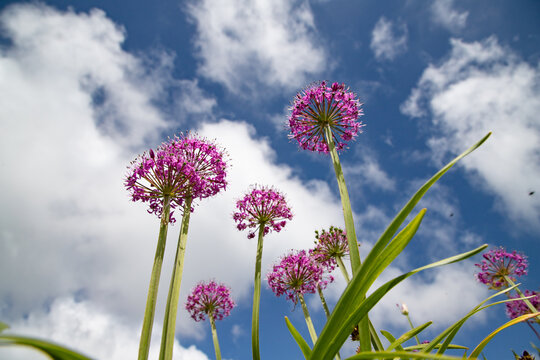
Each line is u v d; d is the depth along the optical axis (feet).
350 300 0.47
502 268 1.95
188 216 1.05
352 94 1.25
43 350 0.23
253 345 1.01
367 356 0.34
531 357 1.09
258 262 1.24
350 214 0.95
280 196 1.43
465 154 0.44
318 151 1.35
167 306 0.89
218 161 1.11
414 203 0.45
